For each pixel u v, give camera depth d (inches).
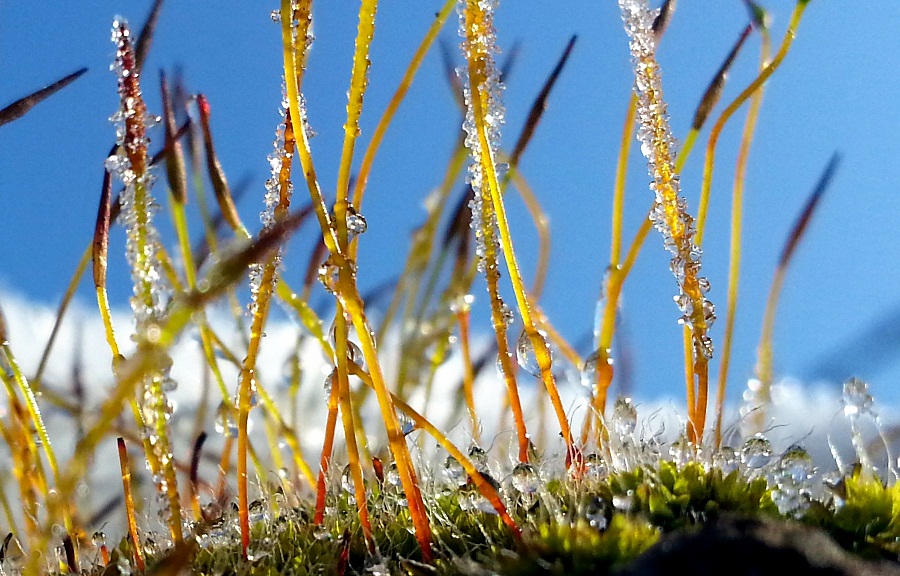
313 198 2.2
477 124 2.2
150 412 2.2
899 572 2.0
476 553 2.2
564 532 2.2
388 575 2.2
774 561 2.0
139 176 2.2
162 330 1.9
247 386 2.2
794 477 2.2
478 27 2.2
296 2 2.2
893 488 2.2
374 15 2.2
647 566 2.0
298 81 2.2
